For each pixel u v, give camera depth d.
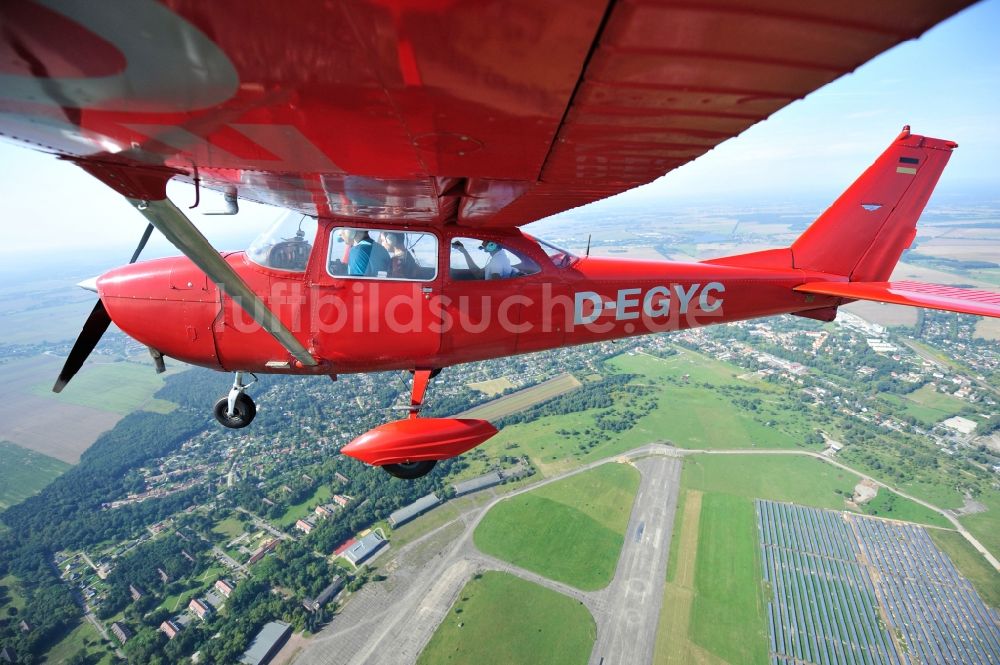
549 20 0.93
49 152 2.22
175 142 1.98
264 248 4.45
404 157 2.07
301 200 3.67
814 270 6.87
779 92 1.26
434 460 6.00
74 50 1.22
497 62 1.15
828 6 0.83
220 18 1.04
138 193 2.53
